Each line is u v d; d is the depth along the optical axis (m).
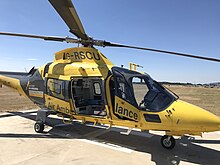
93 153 5.14
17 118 9.19
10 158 4.70
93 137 6.57
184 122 4.73
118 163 4.57
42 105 7.66
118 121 5.74
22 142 5.89
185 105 4.90
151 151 5.39
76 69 6.53
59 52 7.34
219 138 6.75
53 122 8.62
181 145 5.94
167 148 5.56
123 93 5.58
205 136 6.98
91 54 6.61
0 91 24.17
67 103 6.60
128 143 6.03
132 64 6.29
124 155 5.07
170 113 4.88
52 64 7.41
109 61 6.87
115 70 5.83
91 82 7.52
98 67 6.21
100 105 7.25
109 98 5.81
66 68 6.81
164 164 4.59
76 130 7.39
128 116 5.46
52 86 7.04
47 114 7.05
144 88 5.41
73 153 5.11
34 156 4.85
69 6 4.48
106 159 4.78
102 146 5.70
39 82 7.57
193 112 4.71
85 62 6.62
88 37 6.16
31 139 6.20
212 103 17.09
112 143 6.00
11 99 16.31
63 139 6.29
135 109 5.36
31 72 8.39
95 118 6.19
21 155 4.89
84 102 7.19
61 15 5.05
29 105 13.34
